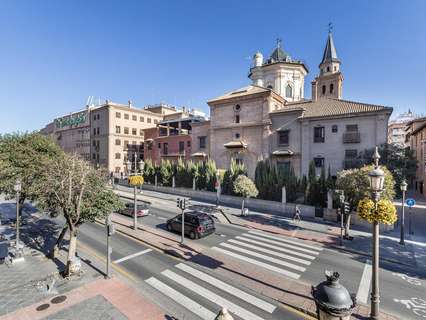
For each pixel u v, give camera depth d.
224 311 6.01
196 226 15.96
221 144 36.06
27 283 9.75
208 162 33.28
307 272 11.53
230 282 10.28
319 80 43.66
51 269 11.02
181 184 35.34
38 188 11.56
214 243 15.30
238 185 22.81
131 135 61.22
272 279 10.63
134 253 13.34
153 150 48.28
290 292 9.55
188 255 13.11
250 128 33.38
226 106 35.59
